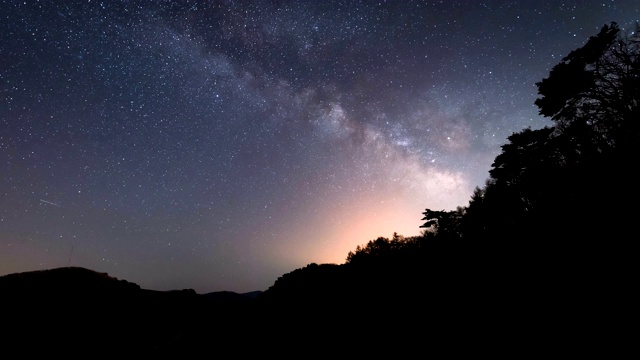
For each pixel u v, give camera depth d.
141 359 15.12
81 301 25.59
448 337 7.05
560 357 5.08
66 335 20.12
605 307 5.96
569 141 12.20
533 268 8.99
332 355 7.98
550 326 6.06
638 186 9.01
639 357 4.47
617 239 8.07
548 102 12.70
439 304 9.16
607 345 4.95
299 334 10.47
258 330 12.73
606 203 9.54
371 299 11.66
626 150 10.04
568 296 6.87
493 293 8.55
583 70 11.53
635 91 10.59
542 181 12.43
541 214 11.98
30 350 17.92
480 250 12.65
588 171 10.93
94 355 18.30
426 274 12.41
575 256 8.45
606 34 11.05
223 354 11.30
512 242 11.71
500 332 6.51
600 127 11.59
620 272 6.86
